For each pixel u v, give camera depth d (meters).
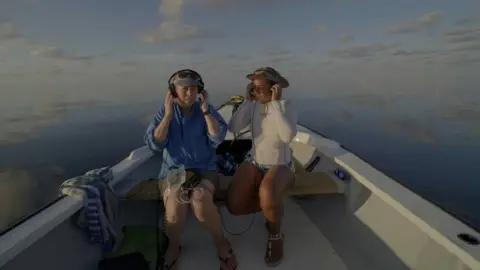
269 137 2.34
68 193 1.96
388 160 12.91
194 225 2.65
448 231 1.67
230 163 3.06
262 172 2.36
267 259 2.23
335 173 2.72
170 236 2.16
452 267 1.63
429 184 10.05
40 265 1.62
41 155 15.00
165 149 2.40
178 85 2.15
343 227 2.53
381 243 2.15
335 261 2.24
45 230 1.64
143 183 2.51
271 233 2.25
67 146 16.67
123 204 2.50
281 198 2.22
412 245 1.95
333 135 17.77
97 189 2.03
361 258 2.21
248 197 2.33
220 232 2.15
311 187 2.46
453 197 8.80
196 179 2.19
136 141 17.67
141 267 1.99
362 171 2.52
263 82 2.32
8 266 1.44
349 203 2.57
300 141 3.81
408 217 1.89
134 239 2.24
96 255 2.06
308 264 2.22
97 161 14.17
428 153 13.65
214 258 2.30
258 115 2.40
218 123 2.32
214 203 2.26
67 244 1.84
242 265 2.24
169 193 2.11
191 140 2.34
